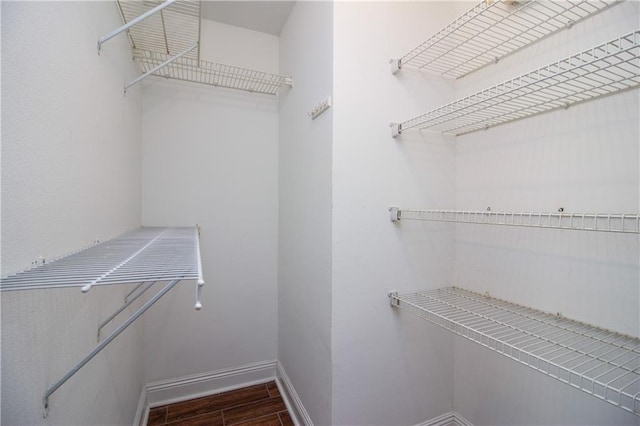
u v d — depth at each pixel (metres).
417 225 1.34
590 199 0.90
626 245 0.83
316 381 1.32
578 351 0.72
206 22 1.77
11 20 0.49
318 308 1.30
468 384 1.34
